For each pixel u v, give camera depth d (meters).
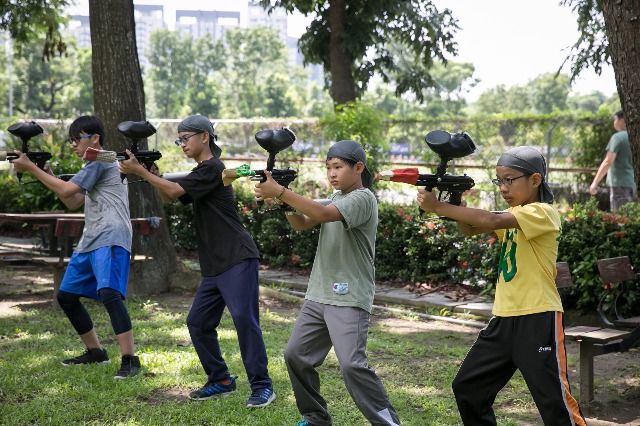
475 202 15.49
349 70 17.16
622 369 6.18
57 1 13.45
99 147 5.52
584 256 7.43
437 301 8.37
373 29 17.50
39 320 7.43
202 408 4.88
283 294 9.00
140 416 4.73
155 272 9.00
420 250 9.16
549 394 3.55
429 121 18.47
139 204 8.97
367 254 4.09
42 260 7.80
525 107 91.94
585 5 14.09
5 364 5.76
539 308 3.60
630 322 5.75
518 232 3.69
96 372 5.57
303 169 13.77
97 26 8.80
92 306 7.99
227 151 22.30
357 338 4.00
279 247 10.83
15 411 4.73
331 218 3.88
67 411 4.78
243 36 85.44
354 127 12.73
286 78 81.44
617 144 11.20
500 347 3.71
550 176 16.61
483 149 17.69
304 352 4.16
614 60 5.38
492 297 8.46
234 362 5.98
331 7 16.95
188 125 4.95
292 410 4.87
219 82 86.38
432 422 4.76
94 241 5.55
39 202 12.34
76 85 70.19
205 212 4.94
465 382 3.79
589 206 7.87
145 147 8.98
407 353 6.52
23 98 67.75
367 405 3.98
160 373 5.61
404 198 13.67
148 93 93.38
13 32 13.59
